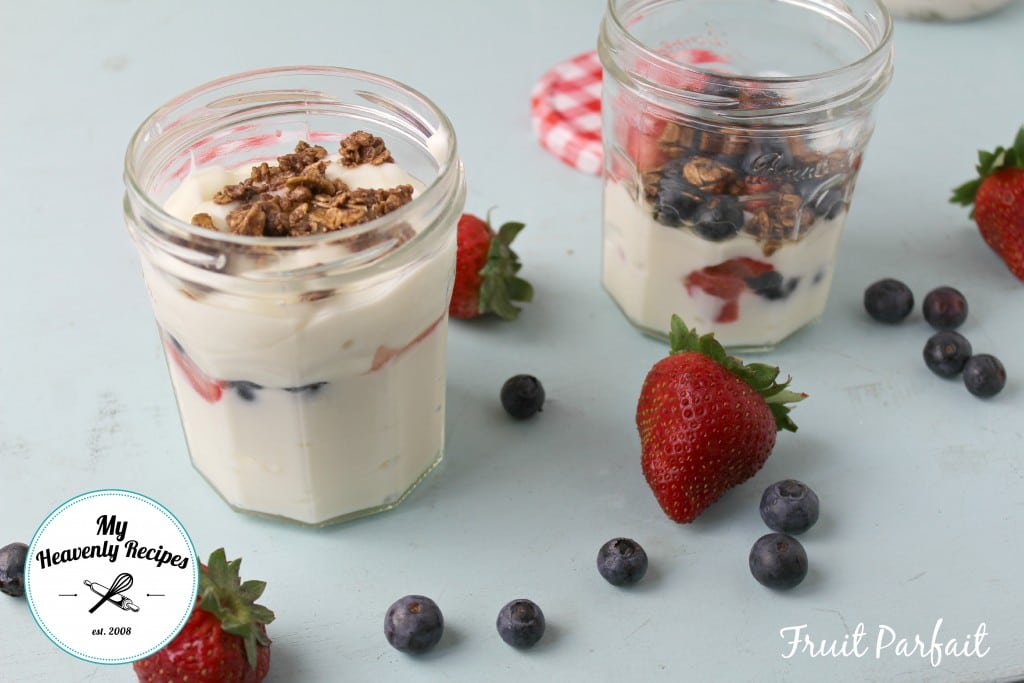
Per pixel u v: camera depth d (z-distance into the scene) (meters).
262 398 0.60
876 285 0.73
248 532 0.64
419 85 0.86
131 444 0.67
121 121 0.83
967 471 0.67
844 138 0.66
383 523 0.65
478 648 0.61
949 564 0.63
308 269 0.57
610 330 0.72
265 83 0.64
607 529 0.64
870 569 0.63
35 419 0.68
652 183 0.67
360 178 0.62
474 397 0.69
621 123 0.68
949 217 0.78
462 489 0.66
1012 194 0.73
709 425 0.62
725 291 0.69
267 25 0.91
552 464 0.67
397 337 0.60
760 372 0.64
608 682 0.60
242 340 0.58
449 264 0.61
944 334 0.70
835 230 0.69
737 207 0.66
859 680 0.60
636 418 0.66
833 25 0.72
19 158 0.80
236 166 0.65
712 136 0.65
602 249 0.74
